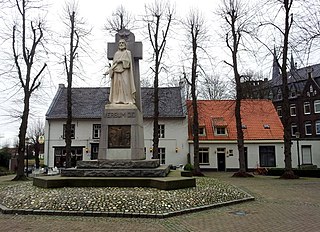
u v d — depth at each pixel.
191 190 12.54
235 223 9.13
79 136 39.00
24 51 25.06
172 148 38.75
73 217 9.87
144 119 39.31
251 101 39.75
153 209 10.20
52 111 40.09
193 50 28.88
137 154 14.98
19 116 26.41
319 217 9.97
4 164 40.19
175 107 40.03
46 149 38.84
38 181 13.09
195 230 8.34
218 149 38.62
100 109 40.34
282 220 9.52
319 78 54.19
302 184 19.58
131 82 15.78
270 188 17.41
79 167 14.48
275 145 38.56
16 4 24.61
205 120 40.81
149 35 27.77
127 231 8.24
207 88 50.72
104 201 10.70
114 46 16.62
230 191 13.79
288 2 24.33
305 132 54.59
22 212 10.32
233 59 27.86
